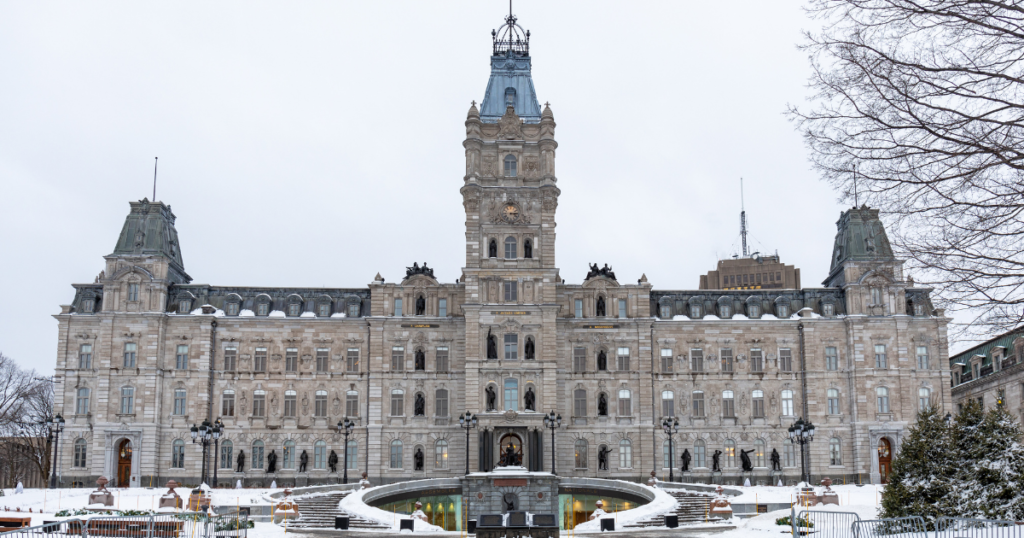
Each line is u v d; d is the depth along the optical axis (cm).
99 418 10544
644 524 7131
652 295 11512
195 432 8925
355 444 10912
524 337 10662
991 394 11519
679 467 10931
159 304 10869
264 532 6275
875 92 2723
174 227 11819
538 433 10356
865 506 6894
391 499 8788
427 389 10981
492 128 11219
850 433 10944
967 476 4981
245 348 11038
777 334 11262
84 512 6969
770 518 6994
